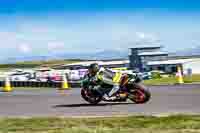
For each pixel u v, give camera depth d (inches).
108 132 344.8
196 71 3636.8
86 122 414.9
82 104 661.9
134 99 639.8
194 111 515.5
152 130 353.1
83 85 645.9
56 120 435.2
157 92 882.8
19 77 2206.0
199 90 913.5
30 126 397.4
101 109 572.1
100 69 639.8
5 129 379.2
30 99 802.2
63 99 781.9
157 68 4106.8
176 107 571.2
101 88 639.8
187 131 343.9
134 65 4503.0
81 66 4379.9
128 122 404.8
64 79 1262.3
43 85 1378.0
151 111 526.0
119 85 636.1
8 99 814.5
